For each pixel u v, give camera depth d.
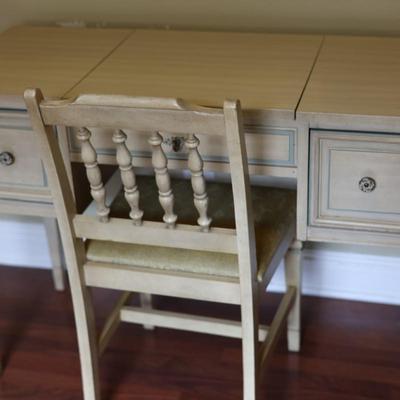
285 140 1.56
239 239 1.52
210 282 1.63
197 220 1.64
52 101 1.44
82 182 1.83
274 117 1.52
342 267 2.20
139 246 1.69
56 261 2.29
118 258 1.68
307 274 2.24
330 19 1.93
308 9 1.93
